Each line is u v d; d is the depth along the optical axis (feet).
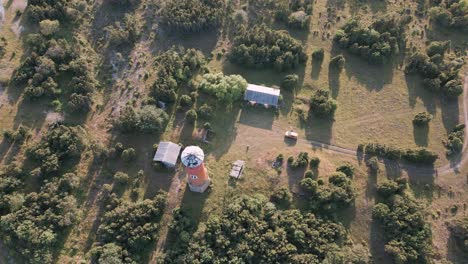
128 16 379.14
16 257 261.44
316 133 326.03
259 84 352.49
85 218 280.10
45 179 284.41
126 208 273.75
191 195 290.97
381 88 352.90
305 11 396.98
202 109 322.75
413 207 278.05
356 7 403.34
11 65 340.59
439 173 307.37
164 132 319.27
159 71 341.62
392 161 312.29
